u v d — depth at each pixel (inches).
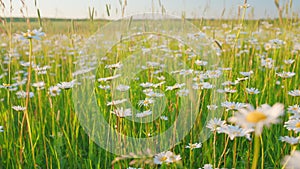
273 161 37.3
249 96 49.0
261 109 21.7
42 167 40.1
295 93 39.1
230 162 39.2
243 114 21.7
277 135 42.4
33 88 58.8
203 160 37.6
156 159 32.2
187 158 39.8
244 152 39.6
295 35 83.4
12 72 74.3
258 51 89.4
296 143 30.0
